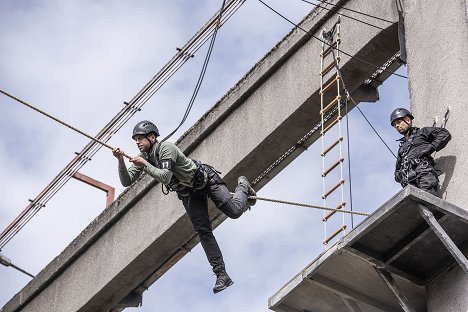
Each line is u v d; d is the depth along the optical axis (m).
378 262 15.53
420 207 14.82
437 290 15.80
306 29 22.27
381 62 21.11
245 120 23.03
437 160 16.73
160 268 24.75
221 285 16.59
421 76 17.91
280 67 22.83
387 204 14.84
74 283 26.08
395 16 20.25
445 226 15.20
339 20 21.56
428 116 17.33
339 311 16.48
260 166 22.83
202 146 23.84
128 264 24.58
